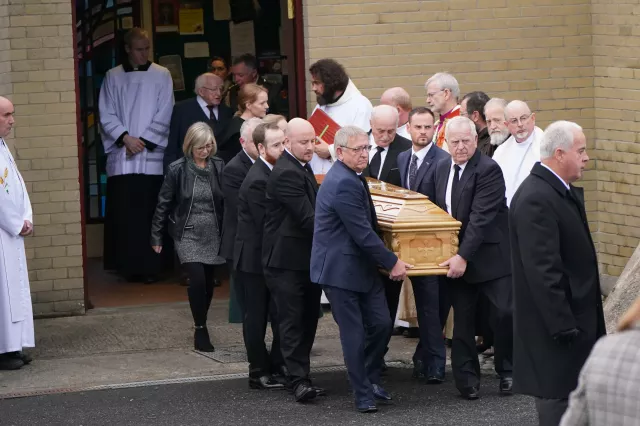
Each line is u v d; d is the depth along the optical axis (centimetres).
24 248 2341
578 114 2831
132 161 2911
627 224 2789
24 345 2250
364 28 2722
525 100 2808
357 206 1886
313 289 2016
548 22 2797
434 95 2412
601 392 1015
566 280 1591
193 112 2839
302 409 1961
